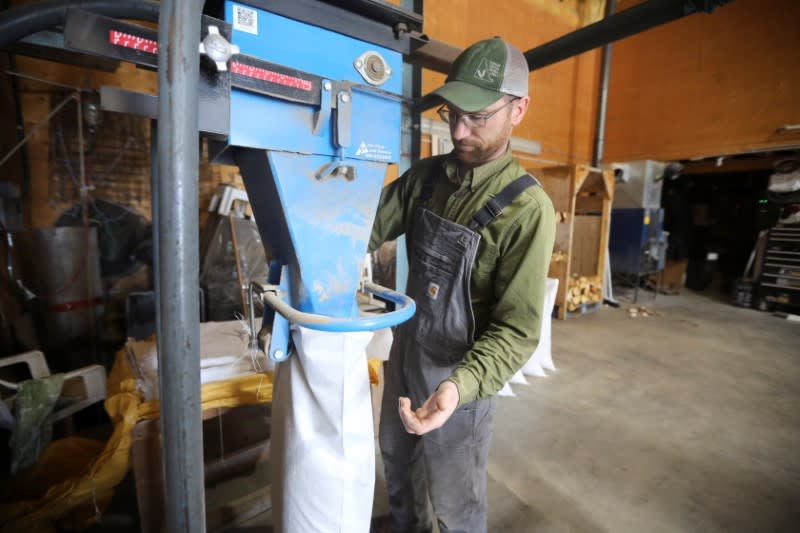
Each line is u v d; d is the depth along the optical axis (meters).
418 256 1.00
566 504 1.58
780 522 1.50
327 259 0.67
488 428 1.00
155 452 1.18
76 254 2.19
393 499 1.20
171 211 0.44
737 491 1.67
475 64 0.82
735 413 2.32
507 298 0.83
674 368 3.00
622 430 2.13
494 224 0.87
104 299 2.55
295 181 0.63
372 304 1.86
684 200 5.95
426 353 0.97
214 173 2.89
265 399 1.27
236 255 2.39
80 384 1.59
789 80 4.41
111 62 0.99
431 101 0.93
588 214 5.04
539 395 2.53
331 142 0.66
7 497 1.30
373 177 0.73
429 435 0.97
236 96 0.56
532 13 4.66
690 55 5.20
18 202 2.22
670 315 4.59
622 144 6.00
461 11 3.93
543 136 5.38
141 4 0.65
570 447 1.97
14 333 2.01
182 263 0.46
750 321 4.34
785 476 1.77
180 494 0.50
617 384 2.71
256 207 0.73
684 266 5.97
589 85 5.86
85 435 1.87
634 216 5.18
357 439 0.71
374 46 0.70
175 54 0.42
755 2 4.60
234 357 1.34
